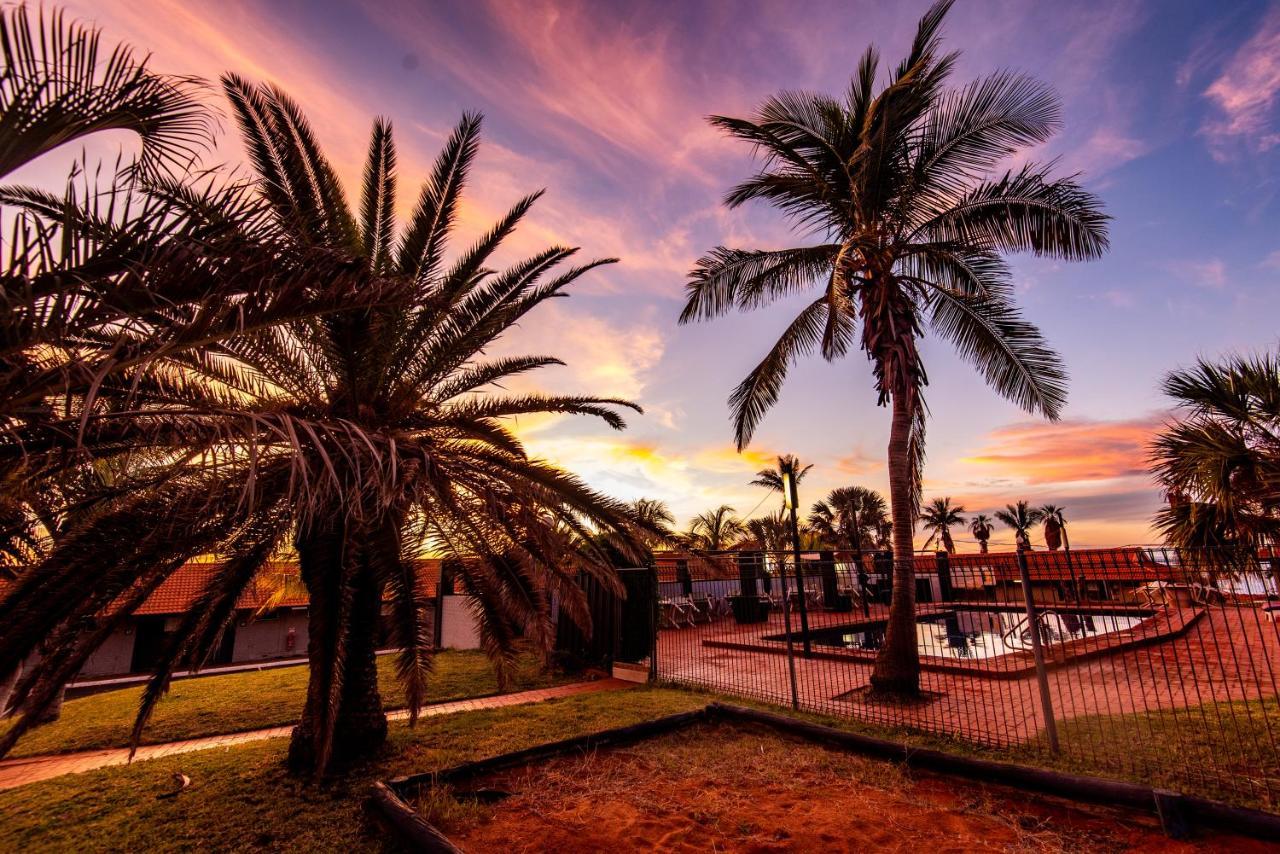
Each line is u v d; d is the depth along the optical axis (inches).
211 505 156.3
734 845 142.6
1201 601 201.3
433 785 176.1
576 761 203.8
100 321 89.8
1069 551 223.0
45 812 171.9
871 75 331.3
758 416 413.7
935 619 594.9
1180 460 223.3
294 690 369.7
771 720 234.7
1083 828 143.9
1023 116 315.9
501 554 230.2
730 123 341.7
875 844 140.6
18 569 134.9
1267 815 130.1
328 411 225.8
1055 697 273.9
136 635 577.3
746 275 392.8
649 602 389.1
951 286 369.7
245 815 164.9
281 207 112.3
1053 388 342.6
